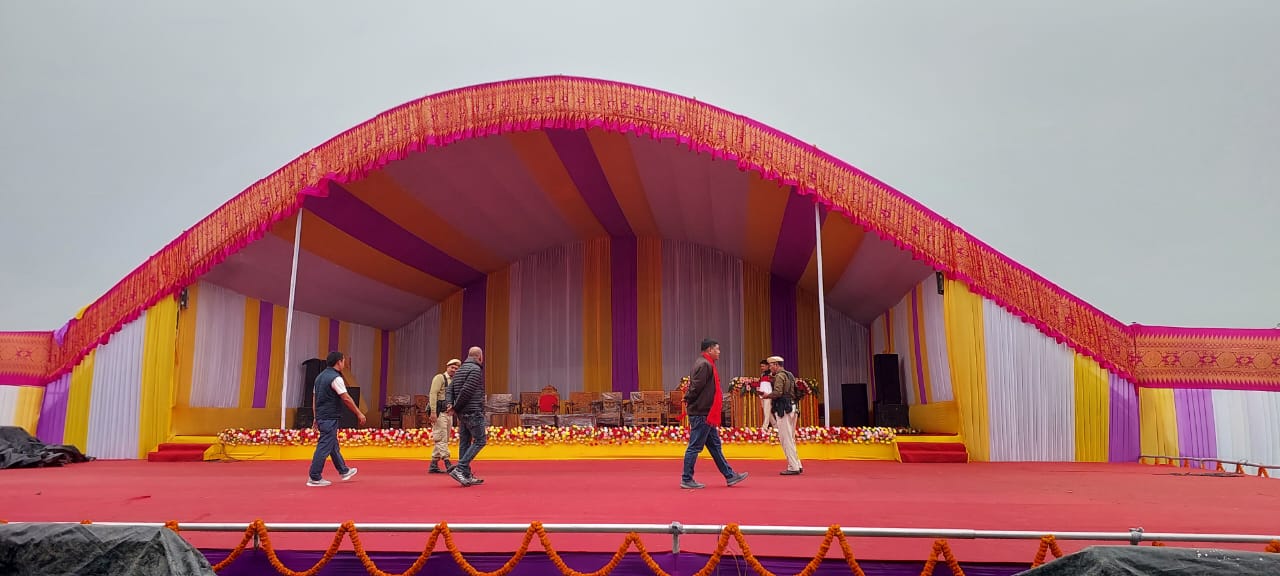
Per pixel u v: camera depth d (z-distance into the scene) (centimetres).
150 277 1364
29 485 836
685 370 1862
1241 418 1142
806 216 1376
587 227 1866
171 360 1340
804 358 1838
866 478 882
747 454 1227
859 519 555
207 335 1428
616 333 1902
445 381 988
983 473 955
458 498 688
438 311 2019
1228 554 357
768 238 1591
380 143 1293
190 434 1372
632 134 1357
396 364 2012
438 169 1429
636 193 1620
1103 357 1173
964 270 1191
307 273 1563
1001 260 1197
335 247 1523
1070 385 1172
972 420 1168
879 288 1537
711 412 762
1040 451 1160
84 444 1337
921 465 1096
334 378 837
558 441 1258
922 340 1370
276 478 920
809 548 455
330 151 1311
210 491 764
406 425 1831
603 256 1945
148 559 400
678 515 579
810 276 1709
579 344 1911
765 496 694
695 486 754
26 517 599
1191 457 1127
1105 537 416
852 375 1834
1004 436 1164
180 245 1359
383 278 1734
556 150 1435
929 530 414
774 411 946
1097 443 1159
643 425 1570
